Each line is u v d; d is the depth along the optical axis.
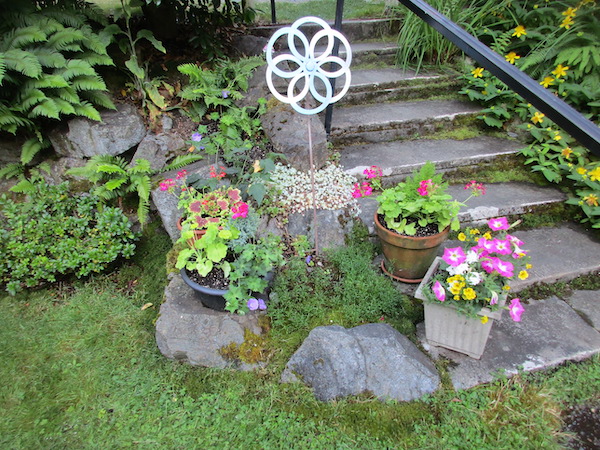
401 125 3.58
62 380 2.22
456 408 1.97
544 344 2.25
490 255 2.11
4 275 2.72
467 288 1.93
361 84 3.82
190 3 3.63
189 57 3.70
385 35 4.67
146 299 2.74
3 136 3.07
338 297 2.47
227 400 2.07
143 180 2.92
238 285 2.20
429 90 3.97
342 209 2.84
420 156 3.33
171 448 1.88
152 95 3.19
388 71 4.16
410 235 2.37
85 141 2.97
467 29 4.14
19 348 2.39
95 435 1.95
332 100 2.40
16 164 3.10
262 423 1.97
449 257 2.01
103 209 2.88
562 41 3.72
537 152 3.39
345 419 1.96
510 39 4.18
